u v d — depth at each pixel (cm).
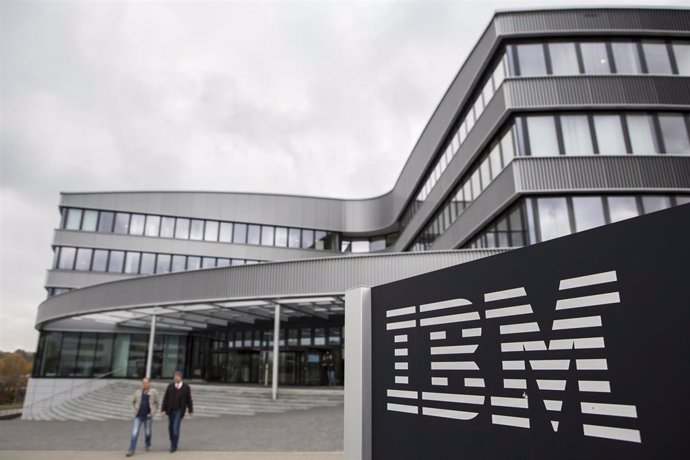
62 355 3284
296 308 2359
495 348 467
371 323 672
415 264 1803
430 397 544
